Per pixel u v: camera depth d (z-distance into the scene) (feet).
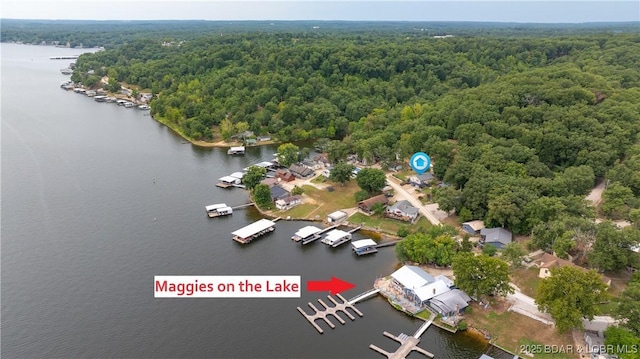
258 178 588.50
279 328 344.49
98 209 547.90
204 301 377.30
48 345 326.65
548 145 585.63
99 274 414.82
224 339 333.42
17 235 481.46
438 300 355.36
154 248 461.37
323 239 477.36
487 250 408.46
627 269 385.09
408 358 313.32
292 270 424.05
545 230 409.69
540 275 382.63
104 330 342.03
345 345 326.24
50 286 395.55
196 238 482.69
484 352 317.22
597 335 321.32
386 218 517.14
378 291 388.57
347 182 621.72
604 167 539.29
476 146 604.49
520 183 488.44
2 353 318.65
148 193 599.16
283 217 530.68
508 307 354.95
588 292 315.58
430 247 415.64
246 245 469.98
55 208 548.72
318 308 368.27
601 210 483.92
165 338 334.03
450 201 493.77
